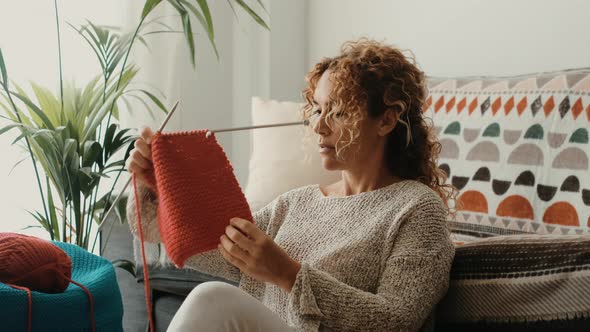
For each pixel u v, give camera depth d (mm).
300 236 1291
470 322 1190
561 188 1687
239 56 2738
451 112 1924
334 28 2740
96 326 1450
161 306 1938
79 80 2215
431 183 1349
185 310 1071
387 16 2549
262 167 2016
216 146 1224
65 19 2174
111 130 1859
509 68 2238
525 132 1775
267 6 2709
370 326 1083
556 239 1132
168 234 1172
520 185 1746
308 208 1338
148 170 1230
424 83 1344
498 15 2250
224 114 2734
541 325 1095
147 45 2223
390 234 1176
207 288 1100
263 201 1943
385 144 1301
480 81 1932
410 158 1311
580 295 1056
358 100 1234
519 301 1125
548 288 1092
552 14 2123
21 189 2139
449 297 1227
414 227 1164
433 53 2426
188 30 1873
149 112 2246
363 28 2633
